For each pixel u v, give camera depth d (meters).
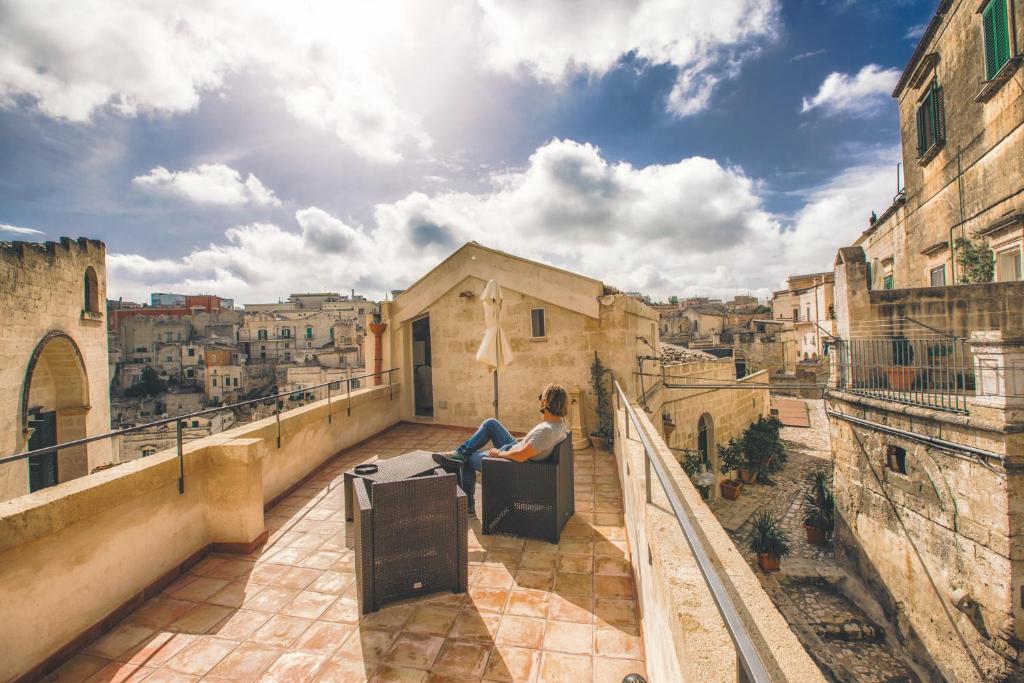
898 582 8.82
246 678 2.80
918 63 13.24
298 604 3.59
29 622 2.81
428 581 3.63
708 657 1.22
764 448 18.83
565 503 4.90
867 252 19.47
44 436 14.20
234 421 44.97
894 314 10.05
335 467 7.26
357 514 3.73
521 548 4.41
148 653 3.05
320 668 2.88
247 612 3.49
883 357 10.08
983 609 6.87
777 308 49.50
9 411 11.90
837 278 10.85
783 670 1.11
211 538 4.45
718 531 2.17
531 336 9.53
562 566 4.07
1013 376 6.41
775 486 17.84
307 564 4.23
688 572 1.79
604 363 8.77
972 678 7.05
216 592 3.77
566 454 4.99
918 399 8.59
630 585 3.75
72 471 14.79
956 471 7.37
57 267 13.87
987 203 10.41
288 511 5.52
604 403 8.70
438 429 10.12
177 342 64.62
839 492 10.83
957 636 7.37
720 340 45.47
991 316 9.44
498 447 5.16
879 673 8.38
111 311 76.88
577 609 3.44
